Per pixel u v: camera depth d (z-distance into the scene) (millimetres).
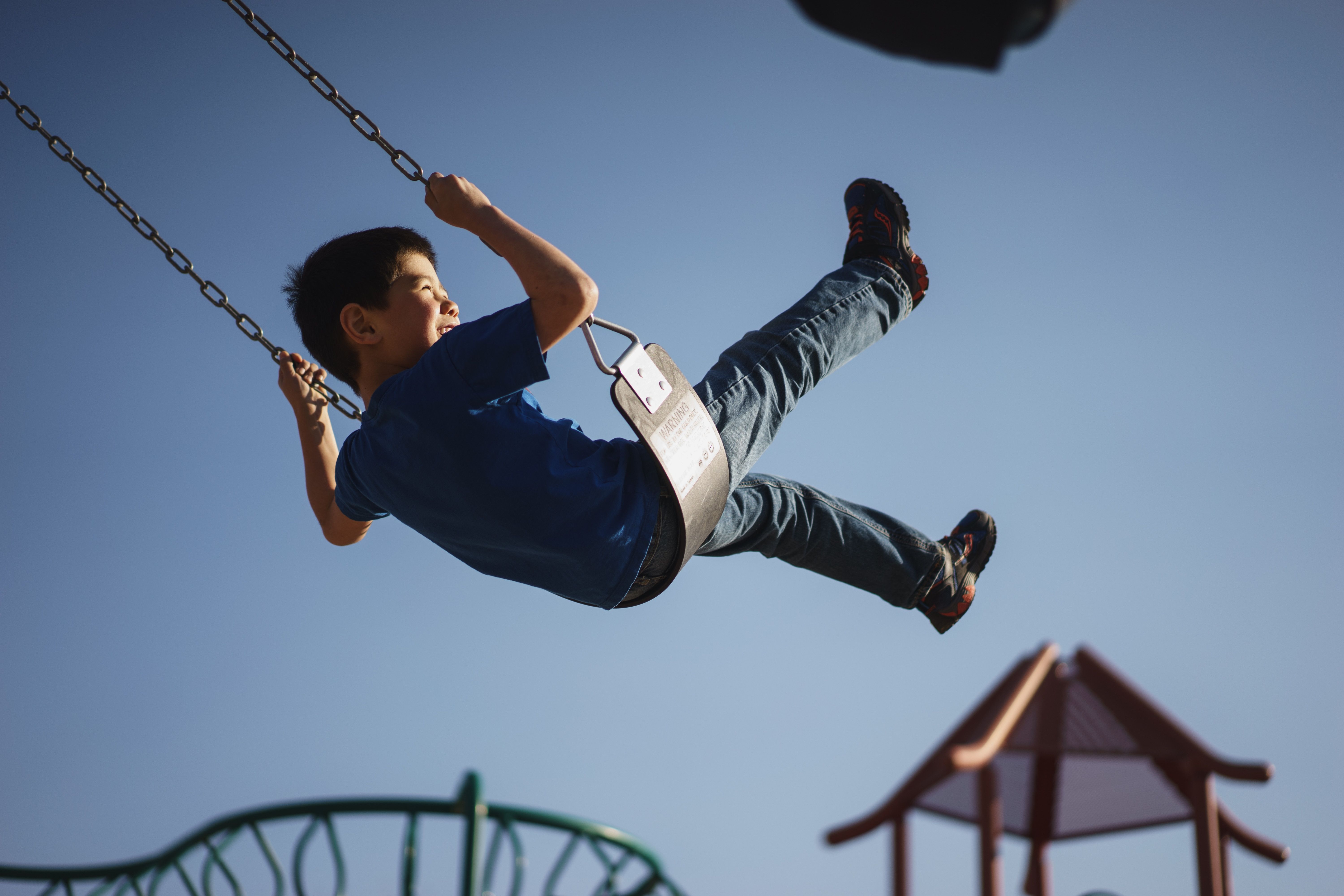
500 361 2186
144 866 5293
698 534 2365
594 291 2199
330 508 3027
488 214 2305
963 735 5969
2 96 2893
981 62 1121
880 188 2775
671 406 2281
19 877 5254
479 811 5223
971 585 2924
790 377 2502
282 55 2453
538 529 2250
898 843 5652
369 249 2535
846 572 2775
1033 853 6805
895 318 2680
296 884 5176
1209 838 5477
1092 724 5902
